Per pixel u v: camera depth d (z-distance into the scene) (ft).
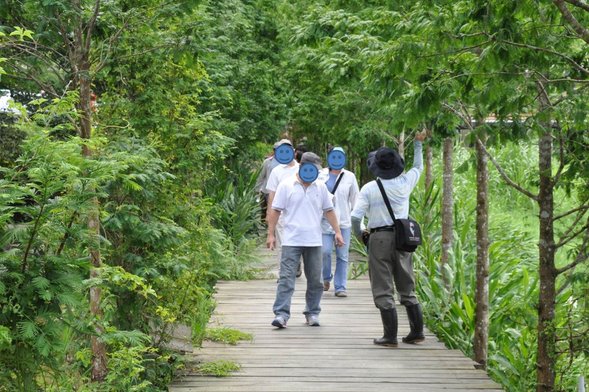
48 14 21.98
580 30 20.97
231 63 62.08
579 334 27.07
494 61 21.93
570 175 26.50
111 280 20.88
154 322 28.91
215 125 54.85
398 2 31.53
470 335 37.14
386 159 31.14
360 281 49.11
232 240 56.59
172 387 27.09
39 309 15.47
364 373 28.91
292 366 29.73
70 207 15.76
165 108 30.78
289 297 35.55
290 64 66.85
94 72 23.44
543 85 24.86
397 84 23.70
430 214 57.06
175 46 25.62
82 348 22.26
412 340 33.04
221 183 61.72
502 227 58.65
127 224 26.21
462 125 35.12
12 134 34.94
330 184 42.93
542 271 27.45
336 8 38.86
